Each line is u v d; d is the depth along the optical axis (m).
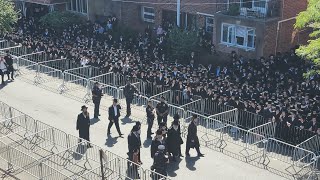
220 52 32.31
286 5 30.84
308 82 24.12
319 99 22.03
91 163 19.16
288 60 27.34
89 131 21.33
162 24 37.03
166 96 24.72
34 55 31.83
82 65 29.08
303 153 18.94
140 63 28.61
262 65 27.28
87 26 38.00
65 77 29.25
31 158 19.03
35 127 21.31
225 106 22.47
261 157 19.69
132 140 18.06
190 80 25.14
